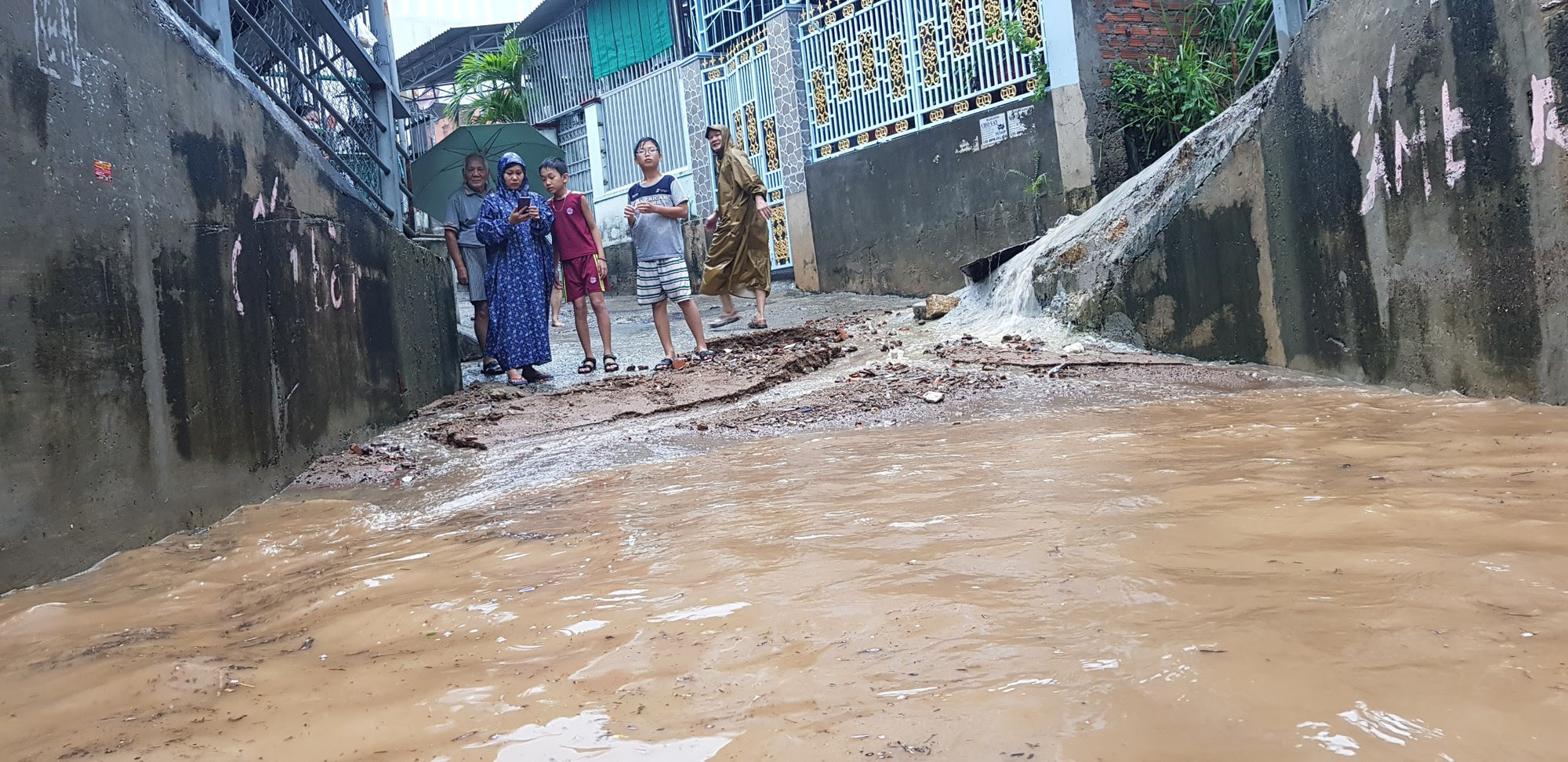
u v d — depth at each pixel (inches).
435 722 65.0
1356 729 52.3
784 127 492.1
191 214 149.2
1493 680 56.9
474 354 348.5
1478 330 174.1
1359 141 198.2
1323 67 206.1
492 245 281.3
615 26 647.1
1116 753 52.2
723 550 103.8
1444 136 176.6
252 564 122.3
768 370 268.8
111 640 91.3
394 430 228.7
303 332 188.1
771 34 494.3
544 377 292.5
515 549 116.0
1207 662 61.7
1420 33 179.5
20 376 111.1
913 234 433.1
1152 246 258.4
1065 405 203.5
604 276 307.1
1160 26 382.0
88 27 127.1
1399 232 190.2
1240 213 233.9
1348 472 118.6
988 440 168.6
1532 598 69.6
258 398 167.3
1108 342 272.5
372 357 223.5
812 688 64.7
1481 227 171.6
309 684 74.9
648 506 136.1
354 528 141.3
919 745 55.2
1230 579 78.8
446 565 111.1
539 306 283.9
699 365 290.0
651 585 93.6
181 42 151.2
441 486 172.2
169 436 139.1
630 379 265.4
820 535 107.0
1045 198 381.1
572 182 681.0
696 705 64.1
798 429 201.8
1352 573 78.2
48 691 77.9
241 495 159.0
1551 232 158.4
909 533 103.9
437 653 79.7
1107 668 62.7
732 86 536.4
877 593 82.9
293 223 186.5
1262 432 153.9
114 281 128.2
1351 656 61.3
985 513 110.4
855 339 323.0
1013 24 380.2
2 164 110.4
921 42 424.8
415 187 339.3
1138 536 94.0
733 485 145.8
